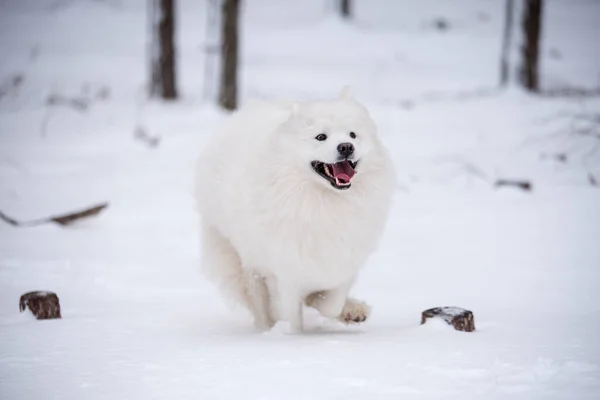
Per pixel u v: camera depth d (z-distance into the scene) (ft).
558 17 147.74
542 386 16.74
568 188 55.21
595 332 23.36
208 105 90.58
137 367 19.24
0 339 22.89
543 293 31.37
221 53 89.71
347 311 25.84
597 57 120.78
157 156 70.18
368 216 23.79
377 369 18.57
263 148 24.18
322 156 22.43
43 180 60.70
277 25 146.30
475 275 35.45
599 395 15.99
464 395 16.29
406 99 93.71
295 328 25.14
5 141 76.64
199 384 17.56
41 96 94.02
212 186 27.40
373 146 23.52
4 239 42.24
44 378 18.20
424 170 62.44
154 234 44.98
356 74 111.24
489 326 24.99
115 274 35.22
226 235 27.48
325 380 17.70
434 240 43.32
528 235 43.60
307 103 23.88
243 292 27.84
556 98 84.94
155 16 96.27
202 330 25.26
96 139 76.95
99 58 119.34
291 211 23.20
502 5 159.22
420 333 23.65
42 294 26.63
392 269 37.24
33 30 135.13
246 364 19.39
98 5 153.99
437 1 163.73
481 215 49.16
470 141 69.97
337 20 144.87
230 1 88.33
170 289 32.78
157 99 96.37
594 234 43.24
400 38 136.56
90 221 47.73
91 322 25.81
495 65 117.50
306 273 24.07
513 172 60.75
